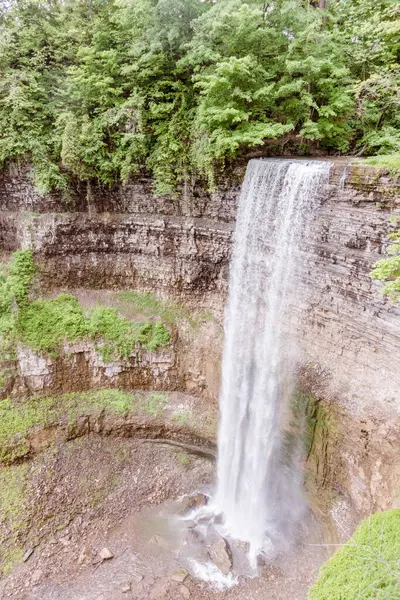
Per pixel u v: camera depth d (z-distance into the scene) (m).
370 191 12.70
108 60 18.11
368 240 13.14
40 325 19.95
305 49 15.77
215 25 14.55
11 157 20.11
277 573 14.44
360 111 16.67
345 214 13.59
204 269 20.30
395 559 6.93
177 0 15.55
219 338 20.02
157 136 19.08
